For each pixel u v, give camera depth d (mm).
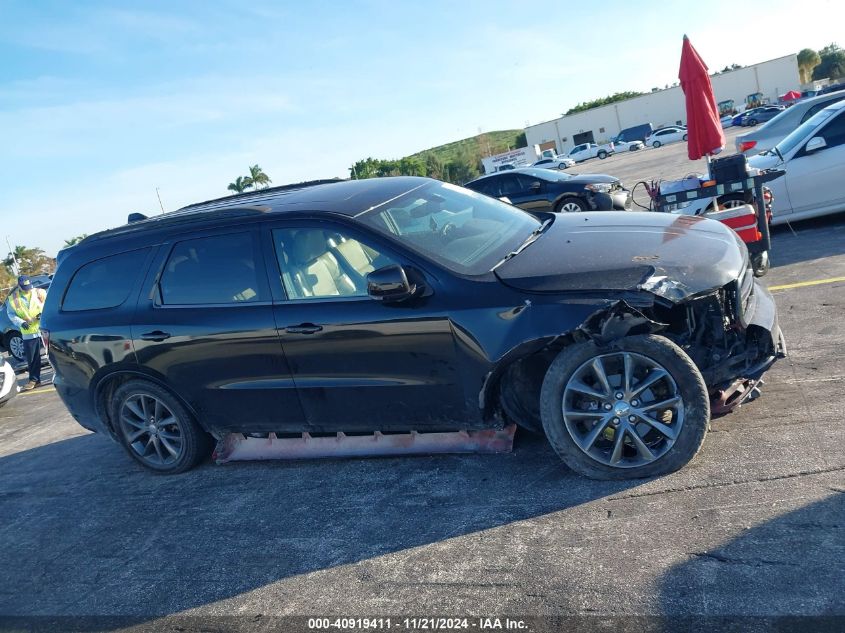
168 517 4480
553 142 76875
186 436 4938
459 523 3580
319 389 4211
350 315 3971
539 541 3252
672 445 3510
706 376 3652
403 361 3908
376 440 4422
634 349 3457
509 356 3582
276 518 4129
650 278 3393
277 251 4277
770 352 3770
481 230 4359
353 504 4070
